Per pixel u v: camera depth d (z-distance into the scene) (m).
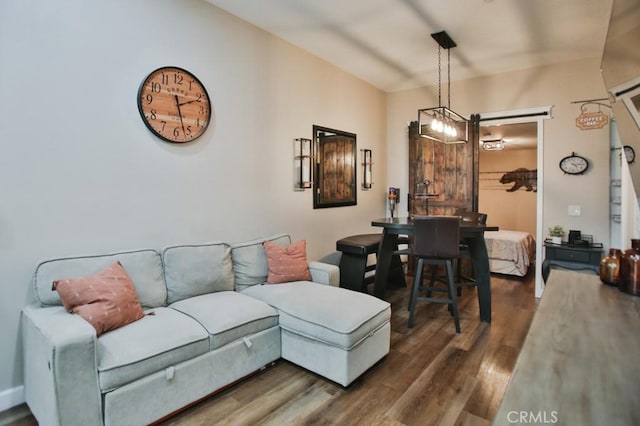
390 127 5.89
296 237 4.18
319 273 3.30
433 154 5.51
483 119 5.05
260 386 2.42
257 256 3.31
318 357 2.49
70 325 1.84
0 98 2.12
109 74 2.57
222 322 2.36
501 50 4.12
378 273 4.07
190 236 3.10
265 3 3.19
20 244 2.22
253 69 3.60
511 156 8.68
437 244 3.37
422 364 2.71
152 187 2.83
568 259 4.18
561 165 4.46
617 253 1.70
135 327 2.15
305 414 2.12
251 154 3.61
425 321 3.59
